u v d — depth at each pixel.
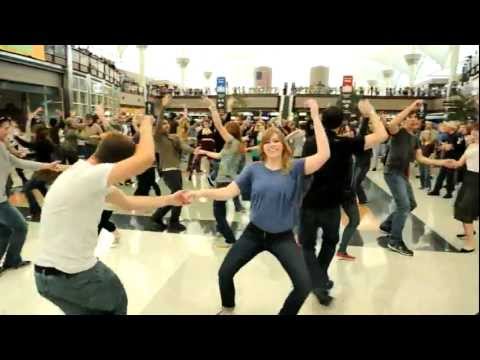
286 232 2.25
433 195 7.25
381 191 7.39
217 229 4.51
